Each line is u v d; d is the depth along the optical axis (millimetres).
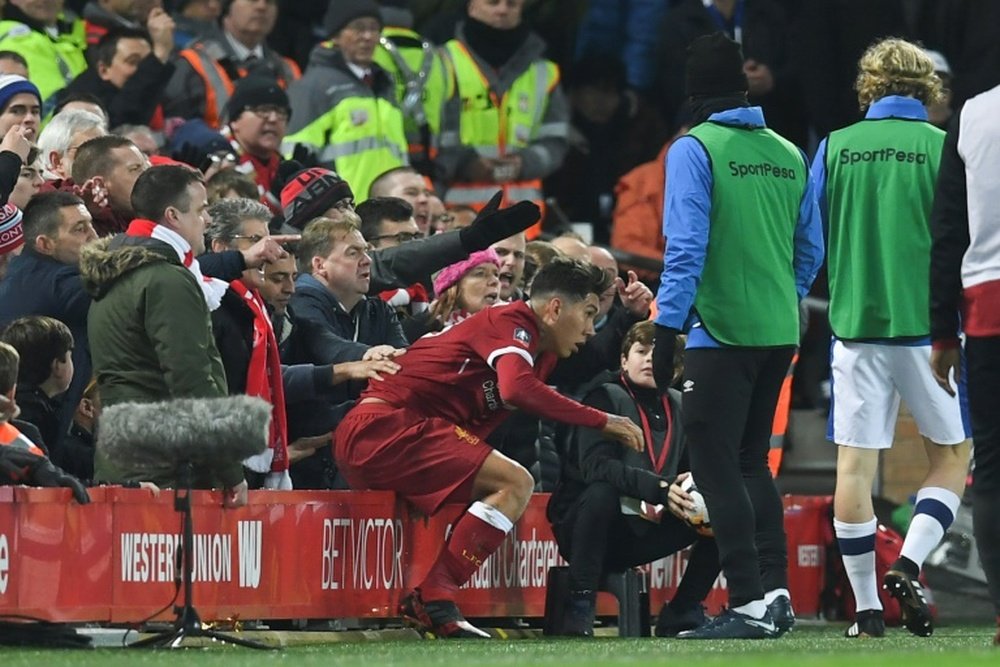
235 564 23844
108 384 23578
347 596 25375
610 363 30578
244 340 25609
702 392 24406
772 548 25125
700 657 18094
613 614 29859
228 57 38688
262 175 35156
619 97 46688
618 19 47969
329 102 37719
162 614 22953
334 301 28047
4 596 21219
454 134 41031
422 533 26594
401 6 45406
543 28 47250
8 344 23578
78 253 25859
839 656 17875
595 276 26547
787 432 41531
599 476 27188
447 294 29844
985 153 20234
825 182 26547
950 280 20703
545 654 20016
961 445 26172
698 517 26453
